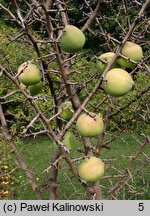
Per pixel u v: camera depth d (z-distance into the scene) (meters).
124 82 1.93
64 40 1.96
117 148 6.52
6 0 9.49
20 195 4.70
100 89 2.23
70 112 2.22
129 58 1.93
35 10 2.08
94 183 2.32
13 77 1.89
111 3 2.53
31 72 1.97
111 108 2.67
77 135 2.58
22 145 6.73
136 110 3.14
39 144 7.11
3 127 2.59
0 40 6.71
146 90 2.69
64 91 2.42
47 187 2.64
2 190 4.62
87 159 2.07
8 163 4.77
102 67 2.05
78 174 2.08
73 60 2.56
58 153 2.29
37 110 1.94
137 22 1.94
